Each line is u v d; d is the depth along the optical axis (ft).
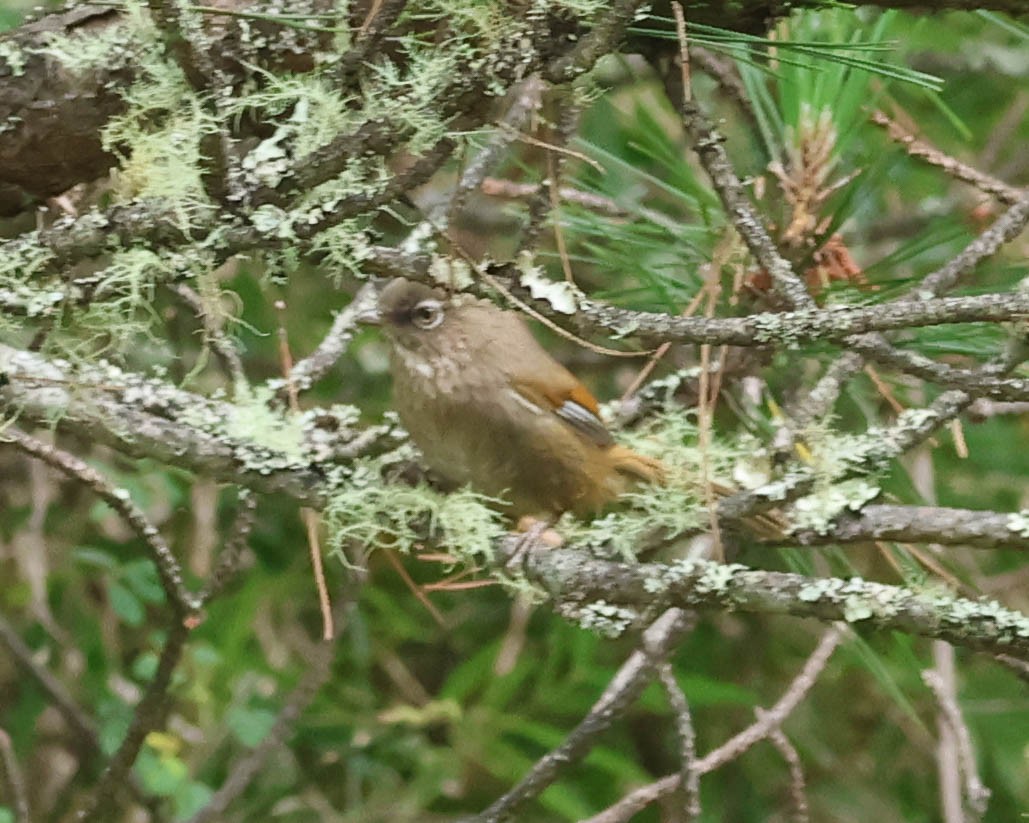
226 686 29.68
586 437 20.89
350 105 15.71
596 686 31.53
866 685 34.42
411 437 20.63
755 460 17.62
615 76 26.03
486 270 14.88
